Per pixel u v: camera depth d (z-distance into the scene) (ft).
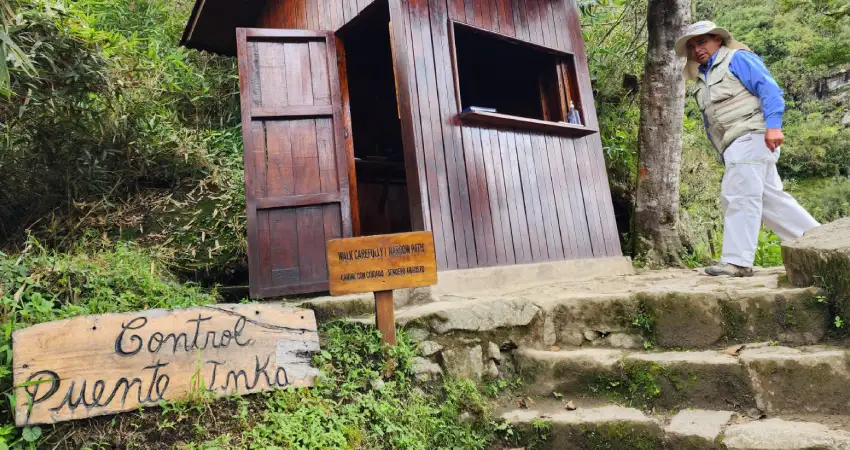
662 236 18.17
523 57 18.17
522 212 14.51
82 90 14.23
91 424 6.94
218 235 15.80
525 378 9.63
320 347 9.22
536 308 10.34
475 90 20.84
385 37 18.15
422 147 12.39
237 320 8.04
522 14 16.01
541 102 17.54
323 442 7.30
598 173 17.42
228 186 17.11
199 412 7.39
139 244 14.79
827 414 7.77
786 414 7.95
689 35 12.33
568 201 16.06
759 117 11.68
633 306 10.04
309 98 13.52
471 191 13.29
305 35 13.71
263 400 7.82
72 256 12.09
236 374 7.77
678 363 8.68
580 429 8.32
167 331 7.55
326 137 13.53
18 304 9.14
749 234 11.94
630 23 25.13
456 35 16.71
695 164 25.29
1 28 9.59
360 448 7.65
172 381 7.39
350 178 13.75
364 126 21.06
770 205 12.23
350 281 8.75
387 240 8.94
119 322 7.32
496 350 9.75
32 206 15.01
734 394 8.29
